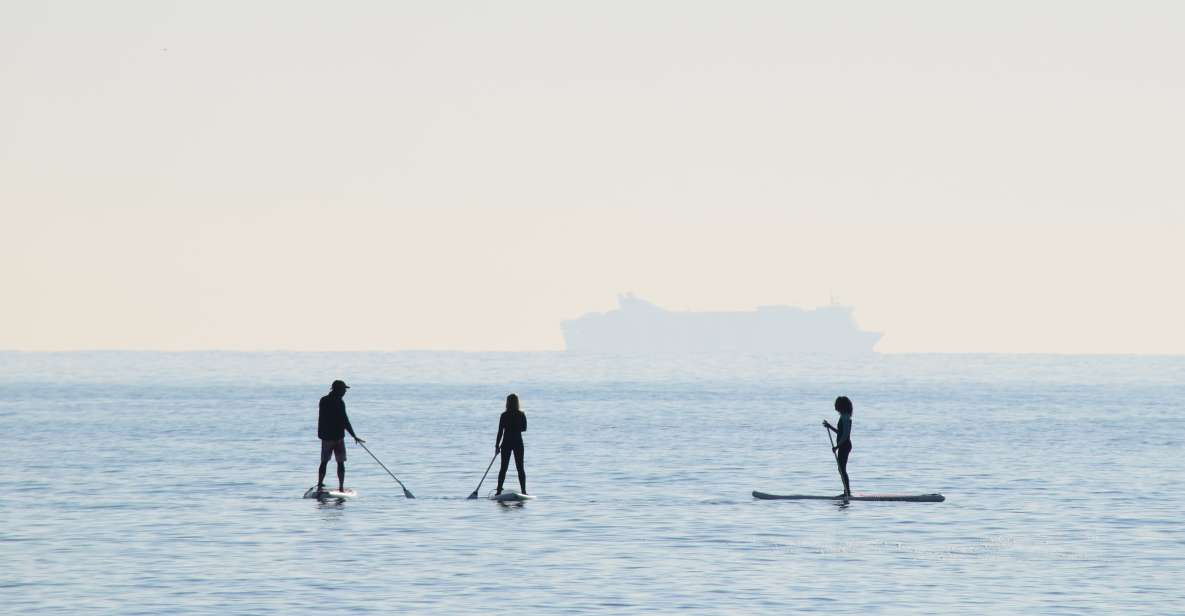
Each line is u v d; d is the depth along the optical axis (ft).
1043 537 330.34
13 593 252.42
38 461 558.15
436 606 241.96
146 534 329.93
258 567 281.33
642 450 640.99
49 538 322.55
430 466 545.44
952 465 556.10
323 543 315.17
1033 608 242.17
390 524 349.61
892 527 347.36
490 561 289.74
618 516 368.68
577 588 259.19
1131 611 239.91
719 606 242.99
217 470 517.55
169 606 241.14
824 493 437.17
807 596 252.42
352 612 236.43
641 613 236.84
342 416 414.00
